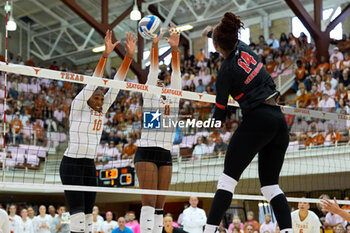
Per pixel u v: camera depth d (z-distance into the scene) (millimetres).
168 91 4484
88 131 4445
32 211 11602
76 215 4184
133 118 17781
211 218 3082
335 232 9711
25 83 18797
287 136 3289
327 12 21531
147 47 23266
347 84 15734
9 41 22641
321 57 18062
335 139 13117
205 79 19328
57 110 18703
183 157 14812
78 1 21141
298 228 5961
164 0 21578
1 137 15398
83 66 24375
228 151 3195
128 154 15359
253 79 3195
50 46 24312
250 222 10938
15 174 14938
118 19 19141
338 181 12938
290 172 13039
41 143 16609
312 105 15531
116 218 19516
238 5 21547
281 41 19531
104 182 8344
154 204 4434
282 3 21312
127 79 22547
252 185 12852
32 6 21625
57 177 15906
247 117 3197
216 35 3295
